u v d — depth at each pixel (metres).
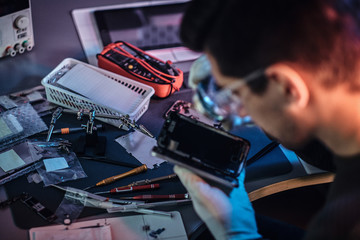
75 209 1.24
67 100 1.53
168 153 1.15
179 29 0.70
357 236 0.61
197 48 0.70
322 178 1.45
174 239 1.19
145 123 1.55
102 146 1.42
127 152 1.44
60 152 1.40
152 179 1.35
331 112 0.67
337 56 0.59
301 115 0.69
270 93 0.67
